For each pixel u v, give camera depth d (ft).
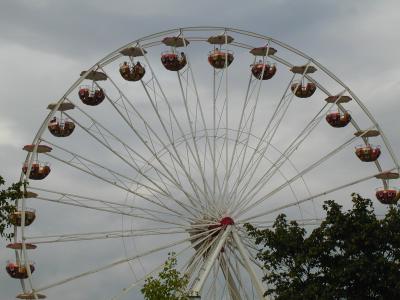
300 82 261.44
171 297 182.50
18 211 244.42
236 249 239.30
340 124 267.18
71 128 260.42
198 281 232.12
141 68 254.88
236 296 238.89
